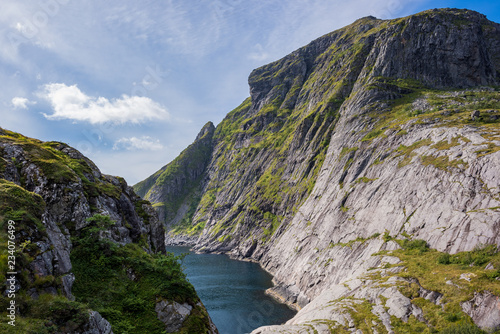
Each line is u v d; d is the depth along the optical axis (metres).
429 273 49.53
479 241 49.81
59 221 31.23
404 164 79.94
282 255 114.94
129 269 31.23
